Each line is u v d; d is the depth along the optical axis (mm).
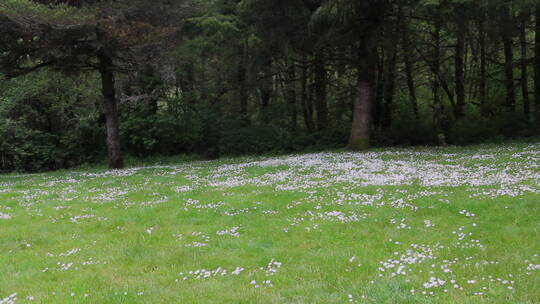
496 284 6188
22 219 12086
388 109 34531
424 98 41750
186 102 37000
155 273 7664
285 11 25641
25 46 22734
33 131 36125
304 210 11461
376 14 24594
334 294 6203
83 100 37906
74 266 8227
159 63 27453
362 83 27266
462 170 16031
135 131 36469
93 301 6434
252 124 37188
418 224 9602
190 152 38406
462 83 31703
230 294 6484
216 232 10008
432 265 7047
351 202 11828
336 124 36312
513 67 31453
